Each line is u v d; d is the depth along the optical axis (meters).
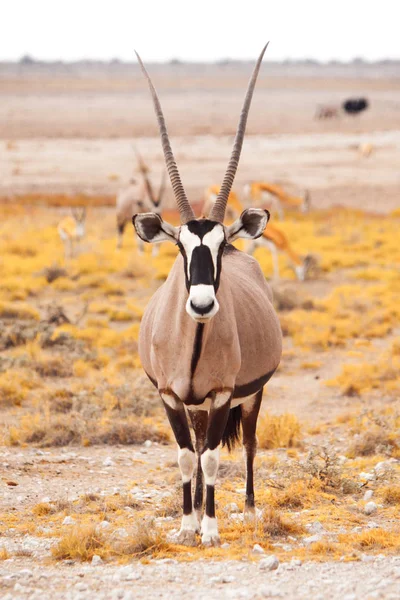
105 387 40.22
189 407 22.00
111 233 107.56
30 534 22.67
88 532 21.41
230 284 22.89
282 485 27.30
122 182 147.75
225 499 25.89
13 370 44.41
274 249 79.00
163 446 34.09
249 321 22.83
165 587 17.89
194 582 18.28
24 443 33.44
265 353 23.39
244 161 174.50
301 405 41.81
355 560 20.00
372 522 23.83
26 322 55.50
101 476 29.11
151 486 27.95
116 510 25.02
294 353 53.56
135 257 84.12
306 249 95.56
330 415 39.72
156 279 79.00
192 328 20.33
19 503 25.64
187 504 21.56
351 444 33.19
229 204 98.00
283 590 17.42
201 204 119.88
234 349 21.08
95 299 70.19
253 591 17.25
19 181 145.00
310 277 81.00
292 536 22.34
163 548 20.88
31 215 115.00
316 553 20.66
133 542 21.03
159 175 152.62
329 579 18.28
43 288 73.69
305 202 128.38
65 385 43.69
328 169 167.75
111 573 19.11
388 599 16.59
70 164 165.25
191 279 19.31
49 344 52.31
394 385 43.91
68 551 20.66
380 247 97.56
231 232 21.09
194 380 20.84
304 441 34.53
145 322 23.31
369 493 26.58
